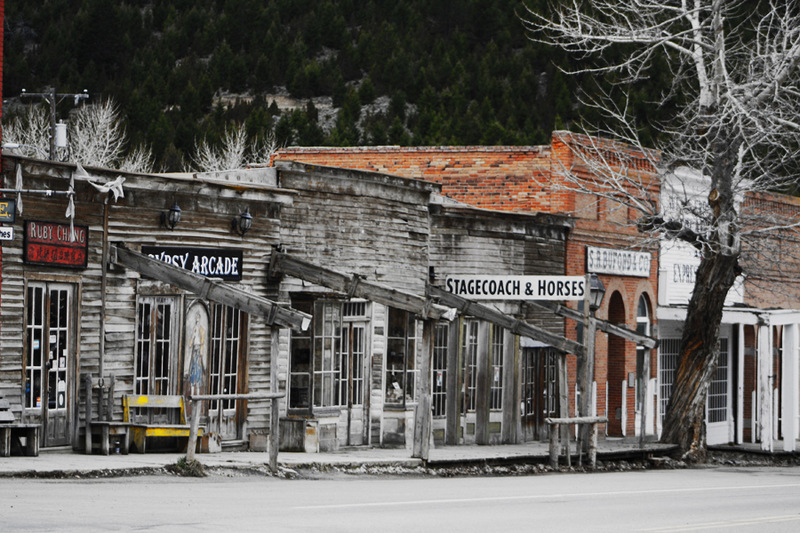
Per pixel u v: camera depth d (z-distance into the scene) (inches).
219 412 951.6
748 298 1792.6
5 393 781.3
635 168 1535.4
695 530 555.2
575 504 679.7
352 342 1096.8
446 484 820.0
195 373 925.8
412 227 1173.7
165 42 6289.4
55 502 551.5
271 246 1003.9
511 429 1302.9
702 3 1336.1
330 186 1067.9
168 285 904.9
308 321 788.0
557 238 1391.5
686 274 1686.8
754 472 1173.7
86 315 845.8
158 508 546.6
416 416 946.1
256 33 6574.8
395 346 1154.7
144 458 800.3
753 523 601.6
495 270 1286.9
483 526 532.1
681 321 1689.2
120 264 862.5
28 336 805.9
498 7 6171.3
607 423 1536.7
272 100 6067.9
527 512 615.2
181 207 920.3
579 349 1089.4
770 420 1435.8
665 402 1664.6
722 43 1210.6
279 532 470.3
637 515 624.7
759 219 1509.6
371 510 582.6
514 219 1314.0
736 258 1284.4
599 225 1467.8
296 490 695.7
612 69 1290.6
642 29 1237.1
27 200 799.7
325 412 1043.3
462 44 6053.2
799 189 1996.8
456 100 5255.9
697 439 1296.8
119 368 869.2
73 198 834.2
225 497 620.4
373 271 1119.6
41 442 811.4
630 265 1526.8
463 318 1237.7
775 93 1190.3
